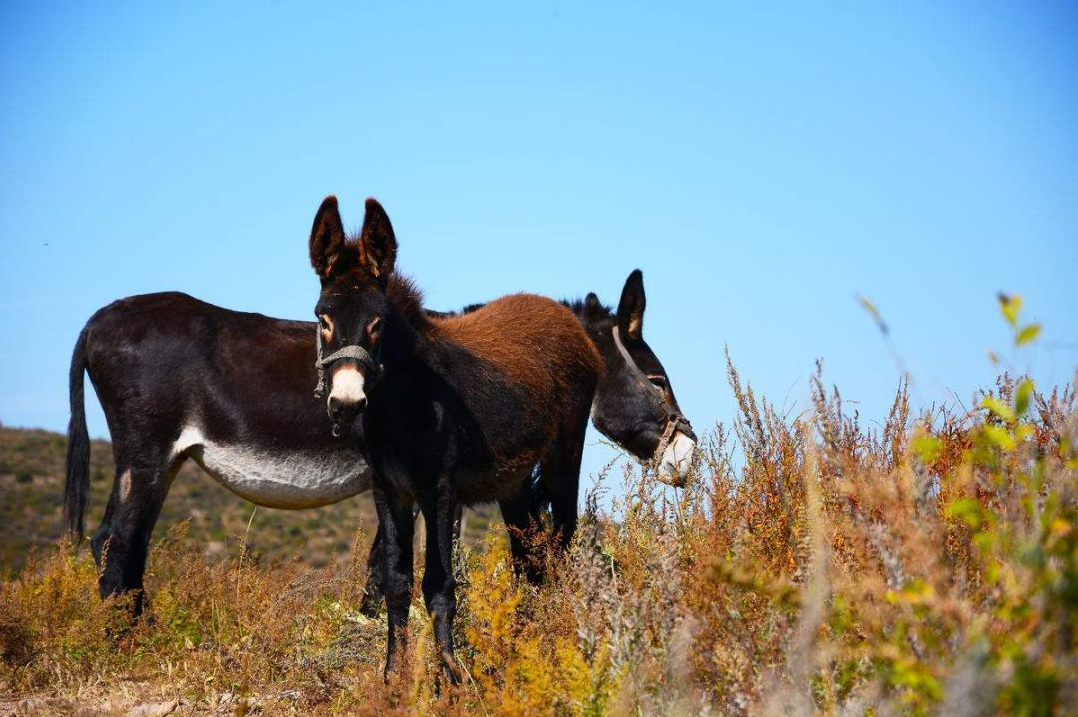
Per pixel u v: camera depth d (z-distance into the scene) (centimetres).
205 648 1038
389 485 912
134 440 1215
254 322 1292
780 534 740
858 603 512
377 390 896
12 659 995
